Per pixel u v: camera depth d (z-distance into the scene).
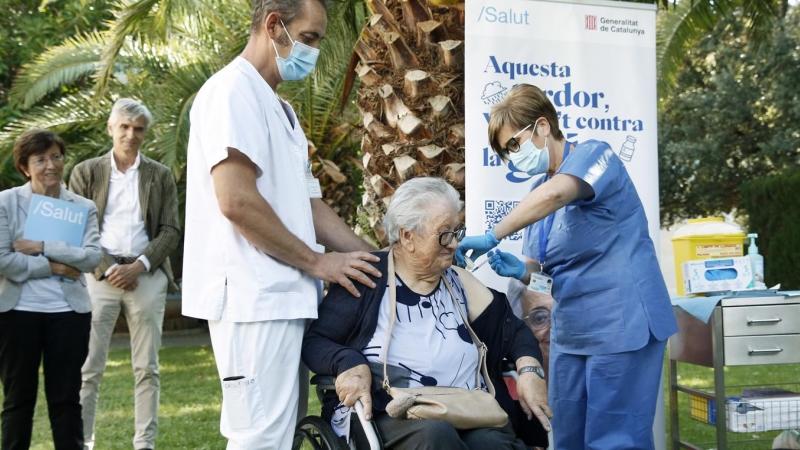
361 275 2.67
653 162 3.97
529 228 3.43
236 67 2.54
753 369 7.87
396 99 3.92
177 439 5.23
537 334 3.82
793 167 13.74
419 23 3.89
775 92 13.63
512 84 3.78
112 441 5.20
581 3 3.86
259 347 2.47
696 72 14.72
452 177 3.92
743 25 13.47
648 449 3.14
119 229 4.65
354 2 6.34
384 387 2.55
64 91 12.05
